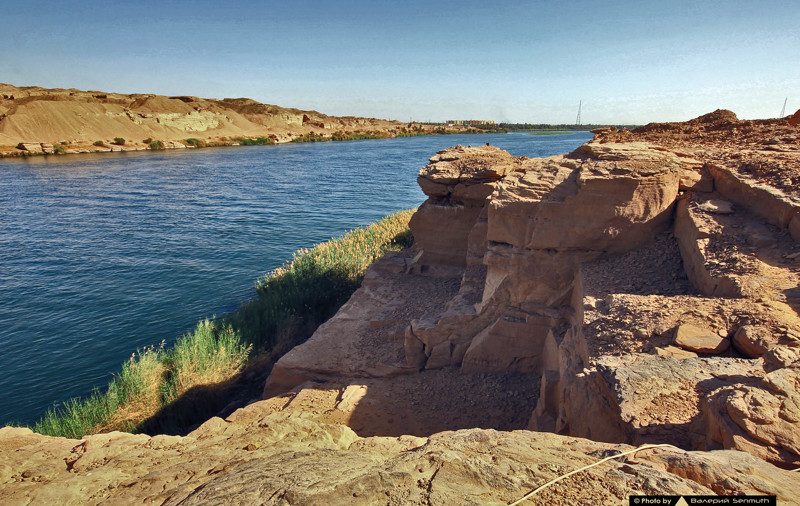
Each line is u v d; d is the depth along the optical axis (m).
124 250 30.70
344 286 20.67
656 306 7.64
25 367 16.81
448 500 3.54
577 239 10.27
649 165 9.95
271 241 33.12
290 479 4.21
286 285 20.83
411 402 10.94
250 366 15.41
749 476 3.60
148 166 77.81
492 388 10.99
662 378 5.75
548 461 4.18
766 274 7.39
